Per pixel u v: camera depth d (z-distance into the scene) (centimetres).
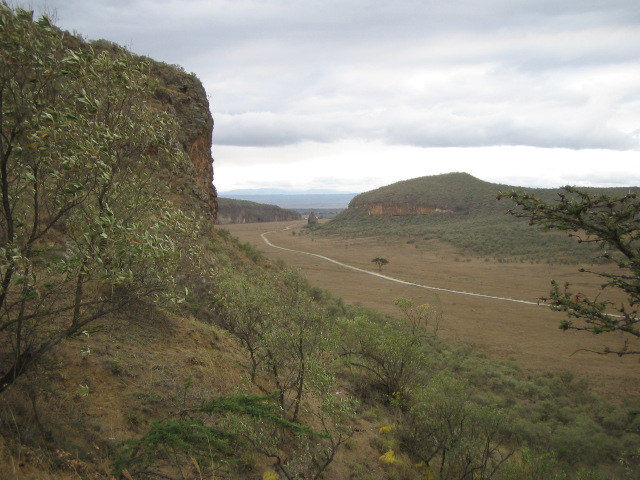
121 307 438
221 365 776
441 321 3056
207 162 2395
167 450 417
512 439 1023
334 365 1180
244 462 538
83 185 379
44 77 379
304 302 805
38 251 392
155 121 463
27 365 408
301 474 593
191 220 510
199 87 2477
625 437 1180
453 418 811
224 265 1525
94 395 542
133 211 452
